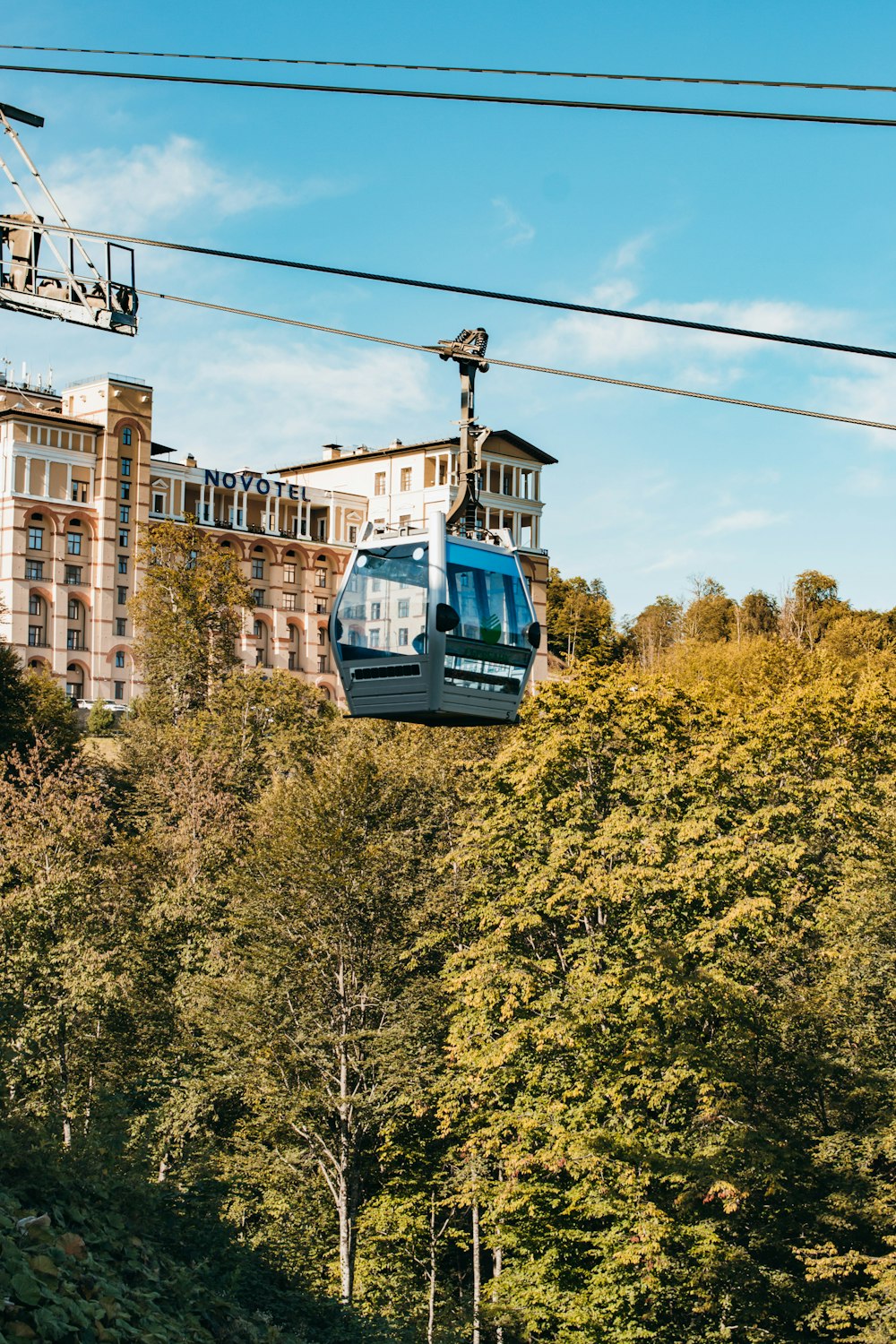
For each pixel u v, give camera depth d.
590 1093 39.16
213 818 68.06
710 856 39.91
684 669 118.50
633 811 43.94
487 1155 42.91
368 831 49.31
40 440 127.88
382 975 47.47
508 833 45.00
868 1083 41.25
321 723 93.12
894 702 59.25
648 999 36.72
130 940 50.00
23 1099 35.12
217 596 113.56
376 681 21.72
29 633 126.00
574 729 45.28
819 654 101.56
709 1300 36.31
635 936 40.12
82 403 135.00
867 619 153.88
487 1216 41.81
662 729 46.88
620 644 189.38
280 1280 25.72
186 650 108.31
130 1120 36.59
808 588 175.88
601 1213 36.59
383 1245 47.44
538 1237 39.62
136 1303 16.11
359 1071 45.59
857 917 45.25
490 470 152.25
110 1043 45.09
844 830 52.00
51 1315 13.41
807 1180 40.94
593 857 41.47
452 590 21.41
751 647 116.69
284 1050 46.44
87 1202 19.58
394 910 48.16
